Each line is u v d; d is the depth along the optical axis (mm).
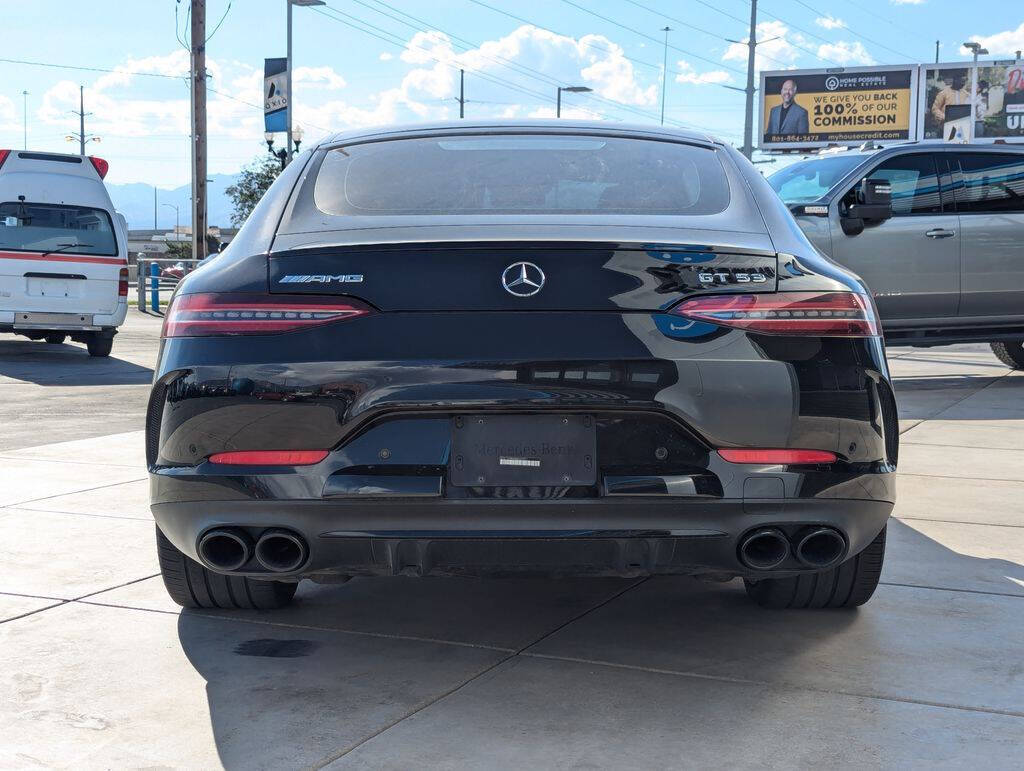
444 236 2662
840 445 2646
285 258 2658
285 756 2426
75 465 6039
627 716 2629
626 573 2703
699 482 2574
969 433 7109
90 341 13648
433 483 2551
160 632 3256
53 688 2828
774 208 3039
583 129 3445
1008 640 3178
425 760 2398
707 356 2576
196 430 2635
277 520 2617
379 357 2551
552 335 2545
